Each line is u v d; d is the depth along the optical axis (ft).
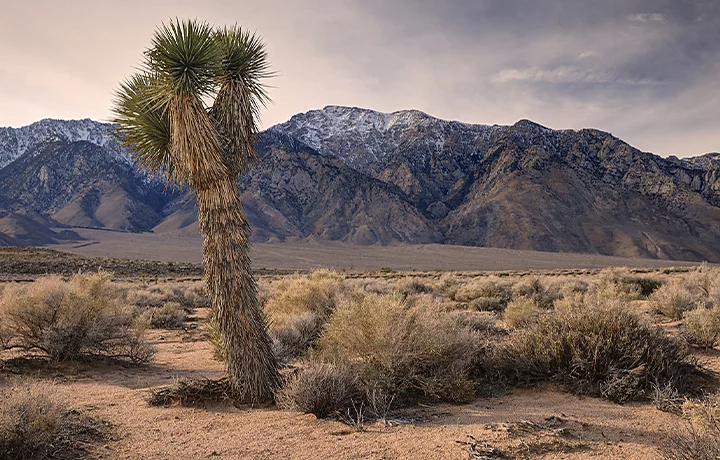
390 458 15.05
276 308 48.75
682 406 19.58
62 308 32.53
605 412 19.72
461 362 23.20
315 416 19.53
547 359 24.47
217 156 20.77
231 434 17.52
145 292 82.69
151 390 22.77
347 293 51.78
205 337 46.03
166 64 19.94
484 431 17.26
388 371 22.65
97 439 16.97
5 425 14.78
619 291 63.87
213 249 21.39
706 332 31.30
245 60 22.54
